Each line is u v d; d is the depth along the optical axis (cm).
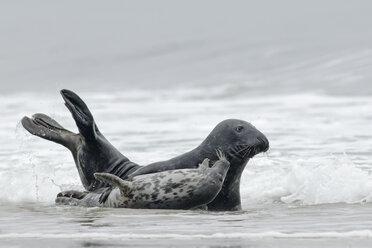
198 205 3281
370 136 5862
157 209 3269
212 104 9075
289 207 3441
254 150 3441
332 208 3319
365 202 3509
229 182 3462
